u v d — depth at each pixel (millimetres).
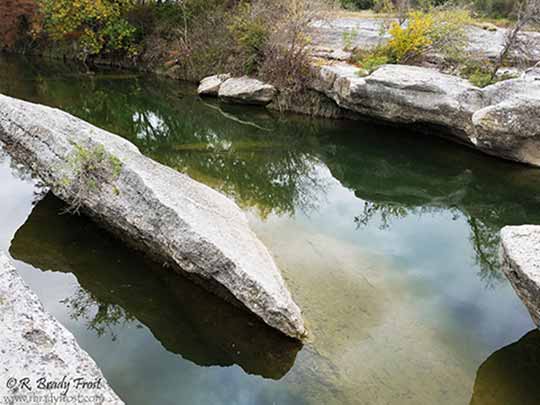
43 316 3051
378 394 3729
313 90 14234
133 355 4023
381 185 9461
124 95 16797
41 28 23234
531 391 3869
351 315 4754
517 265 3836
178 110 14984
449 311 5004
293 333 4215
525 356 4312
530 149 9234
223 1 19453
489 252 6645
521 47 12180
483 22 16969
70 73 20266
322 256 6016
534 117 8703
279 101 14539
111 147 5887
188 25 20266
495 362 4215
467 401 3729
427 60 13203
